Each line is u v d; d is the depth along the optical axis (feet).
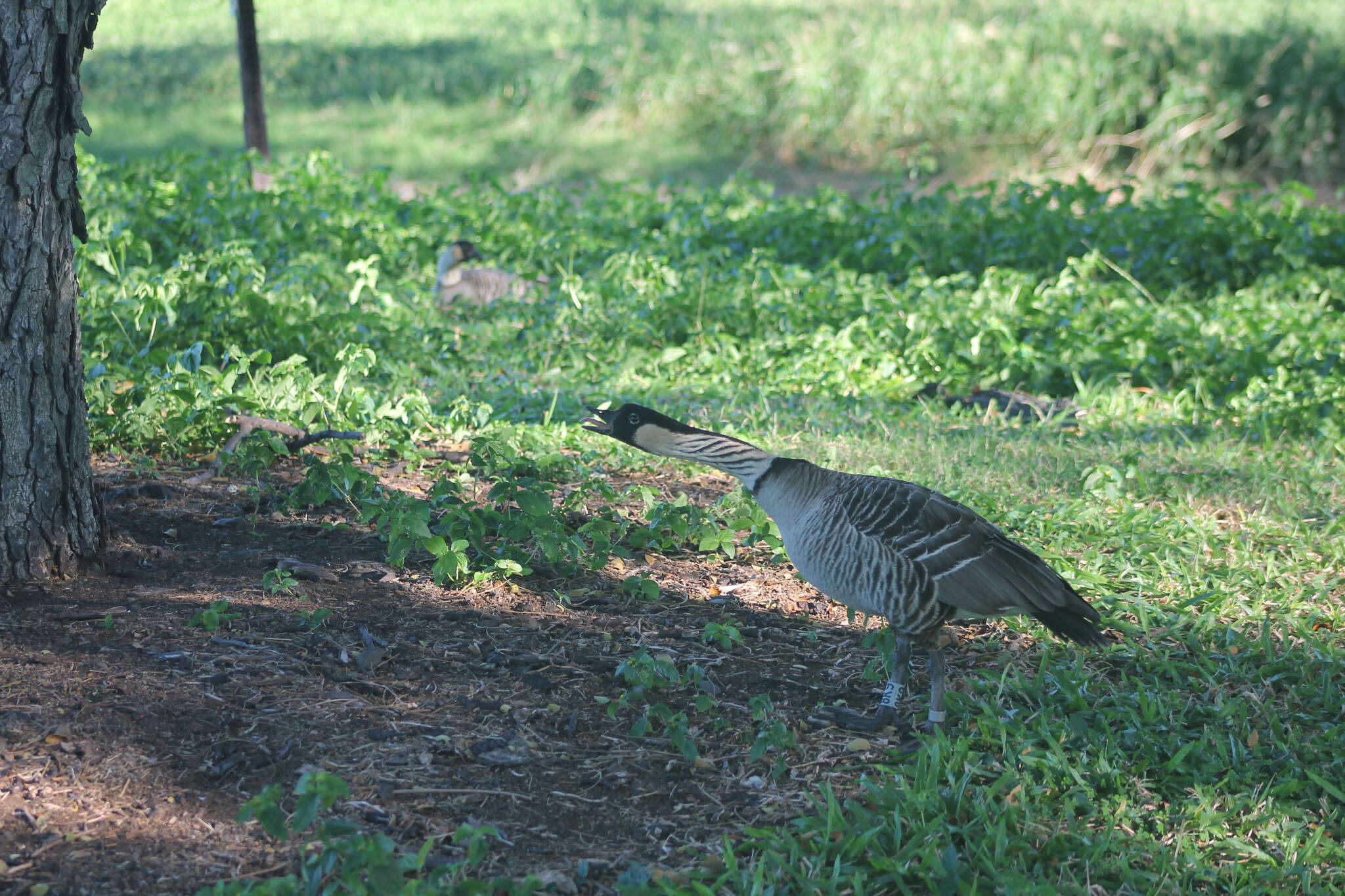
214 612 26.63
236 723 23.27
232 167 80.89
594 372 54.60
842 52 128.36
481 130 132.46
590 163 122.62
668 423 25.43
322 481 34.04
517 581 31.32
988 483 39.91
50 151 25.80
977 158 118.93
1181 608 30.96
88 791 20.99
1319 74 114.52
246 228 70.38
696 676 25.82
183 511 34.37
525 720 24.61
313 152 86.79
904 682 25.35
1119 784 23.18
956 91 121.29
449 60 150.71
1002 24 130.00
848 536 23.70
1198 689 27.40
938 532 23.25
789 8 152.66
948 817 21.93
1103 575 33.12
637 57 136.15
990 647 29.32
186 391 38.52
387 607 28.99
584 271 70.33
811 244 74.23
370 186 83.97
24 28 24.62
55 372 27.25
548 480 38.40
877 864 20.17
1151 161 113.70
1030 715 25.80
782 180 118.93
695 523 34.81
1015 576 23.57
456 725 24.18
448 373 51.90
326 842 18.16
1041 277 68.39
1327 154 112.88
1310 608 31.01
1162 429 46.85
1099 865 20.89
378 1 189.78
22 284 26.20
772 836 21.07
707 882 20.10
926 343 54.34
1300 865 21.15
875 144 123.24
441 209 78.48
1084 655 28.96
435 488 32.91
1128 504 38.24
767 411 47.70
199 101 142.00
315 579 30.01
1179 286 65.82
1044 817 22.20
